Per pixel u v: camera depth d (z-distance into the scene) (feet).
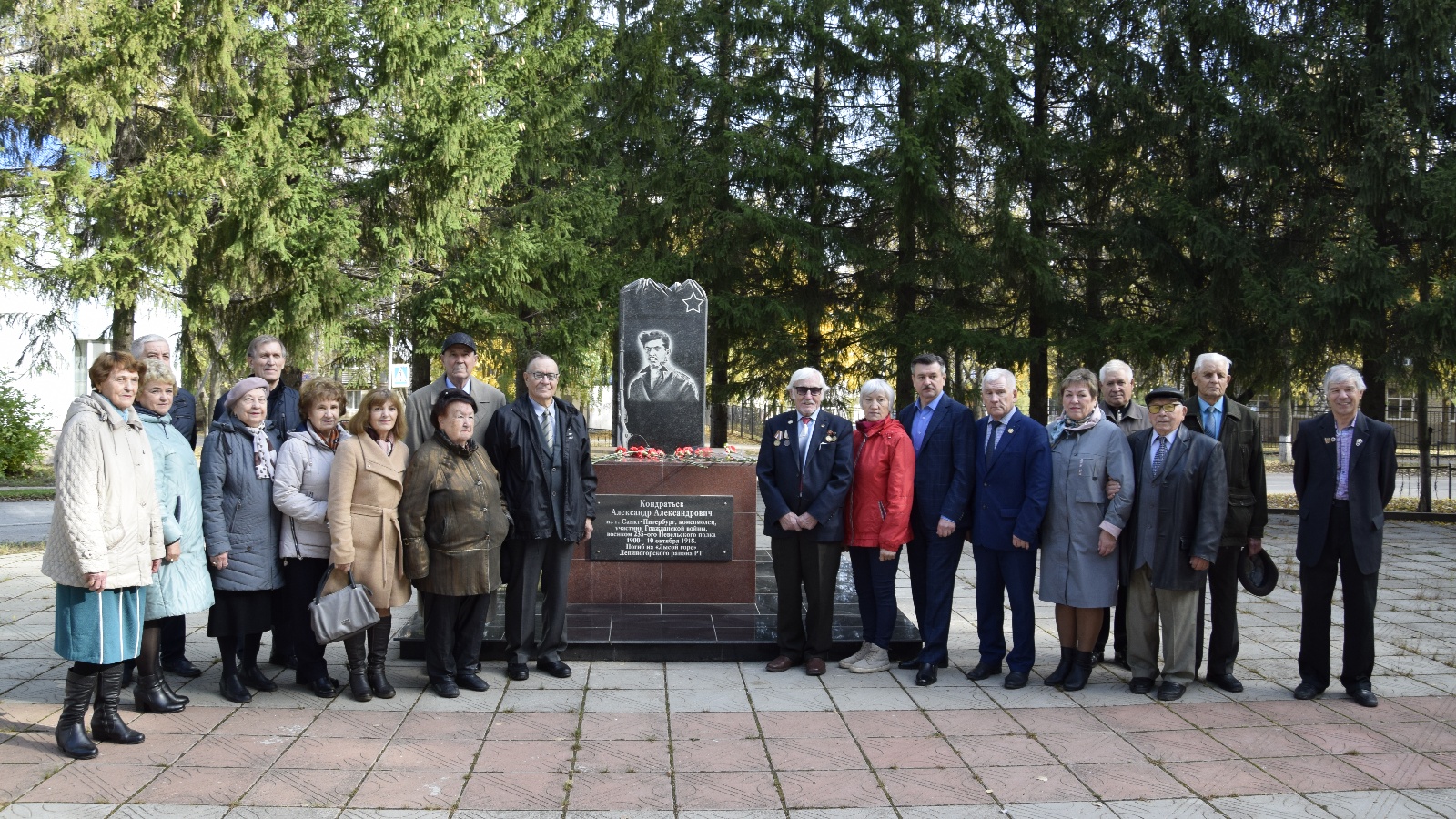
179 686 17.95
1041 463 18.28
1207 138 45.11
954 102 48.65
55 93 38.55
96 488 14.25
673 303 26.78
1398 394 47.44
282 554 17.15
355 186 46.06
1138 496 17.94
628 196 54.29
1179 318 44.96
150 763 14.11
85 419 14.32
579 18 52.19
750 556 23.75
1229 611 18.37
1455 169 39.68
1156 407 17.76
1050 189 49.29
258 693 17.47
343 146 45.75
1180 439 17.71
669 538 23.62
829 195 53.93
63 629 14.37
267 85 41.83
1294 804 13.10
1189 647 17.69
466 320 48.44
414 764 14.17
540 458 18.37
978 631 19.26
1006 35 52.01
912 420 20.33
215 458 16.65
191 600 16.08
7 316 45.37
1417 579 30.27
